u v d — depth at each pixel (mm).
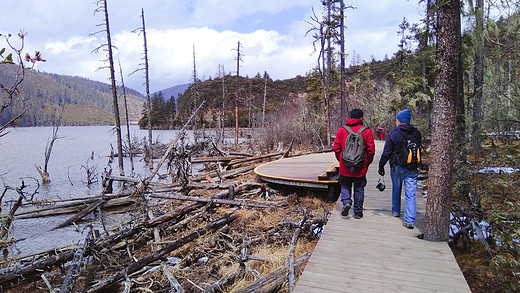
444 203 4324
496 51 8945
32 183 17953
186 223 8422
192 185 11625
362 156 5023
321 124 28594
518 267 4594
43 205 11922
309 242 6488
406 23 20734
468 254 5262
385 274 3520
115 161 28672
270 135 30453
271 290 4359
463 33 9812
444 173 4242
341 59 25078
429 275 3480
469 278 4594
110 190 13578
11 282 5496
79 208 11555
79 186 17156
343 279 3426
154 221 7824
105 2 18125
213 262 6164
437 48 4070
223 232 7496
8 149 41469
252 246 6625
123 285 5531
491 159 6223
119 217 10773
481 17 8344
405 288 3221
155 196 10078
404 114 4953
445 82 4016
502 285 4344
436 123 4215
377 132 24891
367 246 4293
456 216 5754
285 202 8953
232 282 5207
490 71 10484
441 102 4094
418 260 3848
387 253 4059
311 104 35031
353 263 3801
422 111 15570
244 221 7973
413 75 16188
